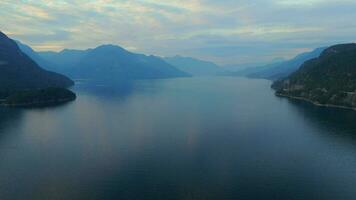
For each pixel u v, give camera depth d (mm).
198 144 164125
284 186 114812
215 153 149375
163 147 158875
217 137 178000
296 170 128750
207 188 113000
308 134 184250
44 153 150500
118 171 128000
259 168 130625
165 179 120125
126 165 134125
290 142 167750
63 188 113500
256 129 198125
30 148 158500
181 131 193125
